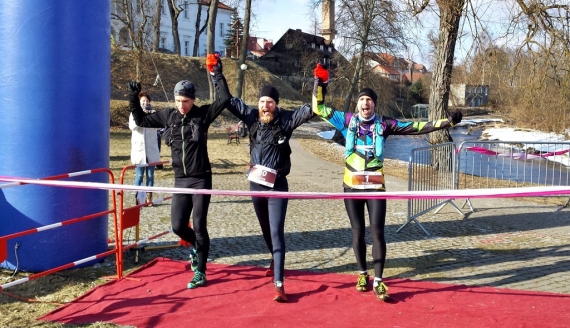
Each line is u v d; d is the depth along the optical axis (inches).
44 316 169.5
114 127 1100.5
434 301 183.6
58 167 206.2
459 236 294.8
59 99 204.5
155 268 222.7
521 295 191.5
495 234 301.0
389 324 162.1
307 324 162.2
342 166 676.1
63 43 203.9
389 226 319.6
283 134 189.6
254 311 174.1
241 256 248.1
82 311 174.2
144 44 1556.3
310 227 313.3
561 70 509.0
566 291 199.3
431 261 241.8
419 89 1494.8
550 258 247.8
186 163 194.4
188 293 191.9
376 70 1119.0
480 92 624.4
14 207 206.8
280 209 188.5
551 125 705.0
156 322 163.9
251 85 1784.0
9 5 199.9
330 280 208.4
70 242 214.8
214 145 856.9
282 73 2284.7
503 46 528.4
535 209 382.0
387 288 189.8
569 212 370.6
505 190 136.9
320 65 189.8
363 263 194.4
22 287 197.3
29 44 199.8
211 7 967.6
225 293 191.6
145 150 350.0
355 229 194.1
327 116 191.9
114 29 1600.6
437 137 589.0
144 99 342.0
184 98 190.7
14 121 202.1
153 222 318.0
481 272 224.2
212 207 371.9
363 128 190.7
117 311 173.6
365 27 1034.7
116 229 208.4
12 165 203.6
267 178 186.2
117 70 1473.9
